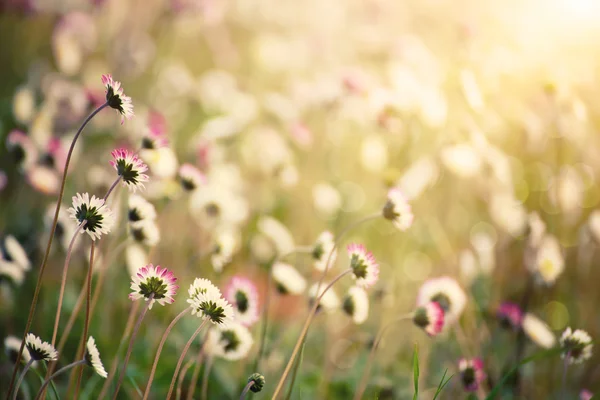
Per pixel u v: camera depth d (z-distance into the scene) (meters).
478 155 1.16
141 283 0.80
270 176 1.32
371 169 1.36
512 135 1.40
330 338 1.09
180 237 1.19
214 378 1.00
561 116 1.28
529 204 1.28
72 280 1.12
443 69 1.58
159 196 1.05
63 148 1.10
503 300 1.12
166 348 1.04
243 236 1.28
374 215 0.91
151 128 0.93
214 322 0.80
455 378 1.00
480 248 1.17
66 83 1.55
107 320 1.07
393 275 1.21
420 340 1.10
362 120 1.43
